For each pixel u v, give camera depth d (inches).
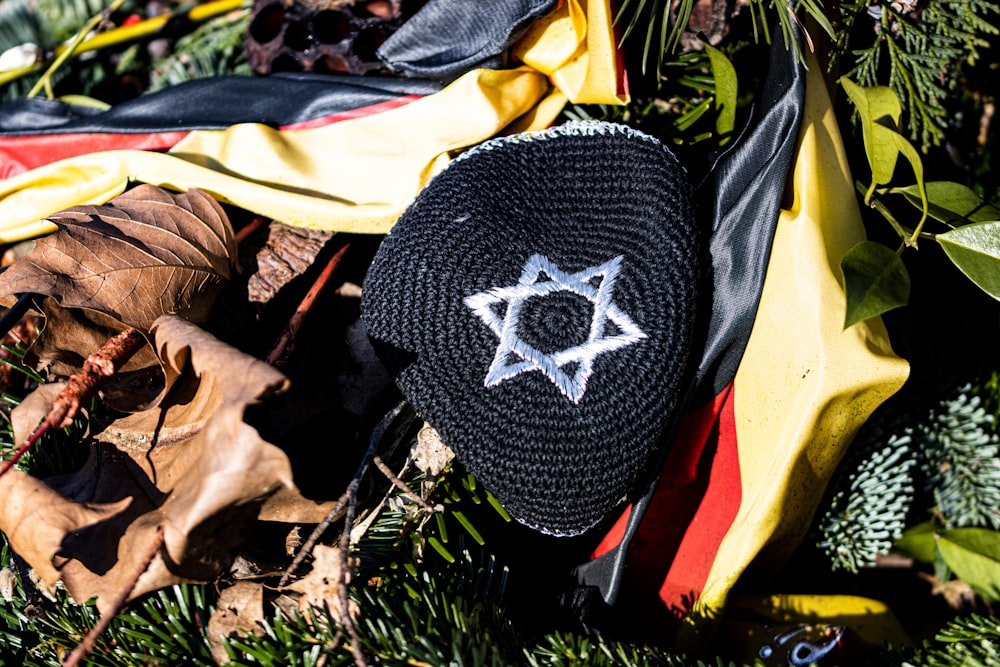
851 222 24.7
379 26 27.5
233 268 25.2
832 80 26.3
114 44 33.3
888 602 28.6
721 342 24.2
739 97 28.6
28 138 27.3
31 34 34.8
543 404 23.0
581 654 23.0
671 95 28.3
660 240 23.7
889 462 27.9
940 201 25.3
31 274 22.9
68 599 23.8
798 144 24.3
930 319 29.5
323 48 27.9
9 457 25.0
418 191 25.2
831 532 28.0
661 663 23.4
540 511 23.2
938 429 29.3
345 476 24.6
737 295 24.2
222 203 25.9
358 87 26.6
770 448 24.2
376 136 25.9
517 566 25.5
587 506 23.3
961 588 29.0
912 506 29.5
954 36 26.9
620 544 24.6
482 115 25.5
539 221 23.9
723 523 25.1
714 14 27.5
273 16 28.8
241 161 26.1
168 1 34.7
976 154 30.4
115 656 23.2
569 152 24.3
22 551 22.2
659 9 27.4
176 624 22.9
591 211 24.0
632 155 24.1
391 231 24.1
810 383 23.7
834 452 24.8
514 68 26.7
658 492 25.3
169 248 24.2
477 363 23.2
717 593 24.8
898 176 27.9
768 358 24.1
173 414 23.3
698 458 25.1
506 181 24.0
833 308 23.7
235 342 25.4
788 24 24.4
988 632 24.4
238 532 22.3
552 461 23.0
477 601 23.7
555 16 26.2
